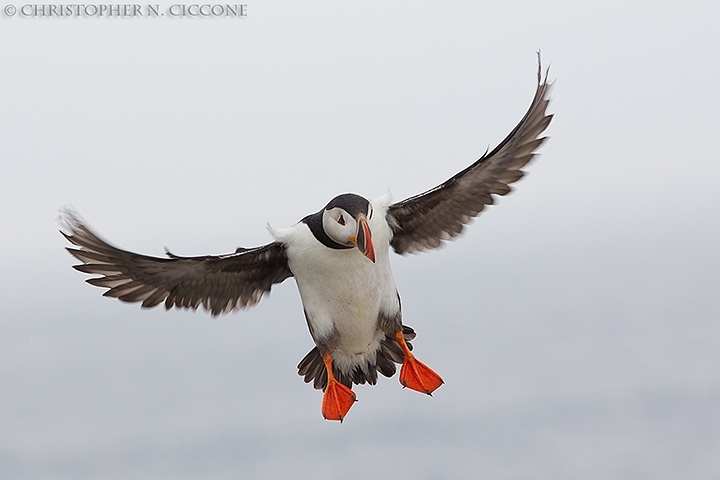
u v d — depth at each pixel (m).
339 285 6.74
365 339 7.04
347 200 6.59
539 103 6.91
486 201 7.31
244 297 7.25
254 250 7.00
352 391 6.93
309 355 7.52
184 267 6.95
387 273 6.90
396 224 7.25
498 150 6.90
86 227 6.47
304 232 6.75
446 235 7.39
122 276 6.86
